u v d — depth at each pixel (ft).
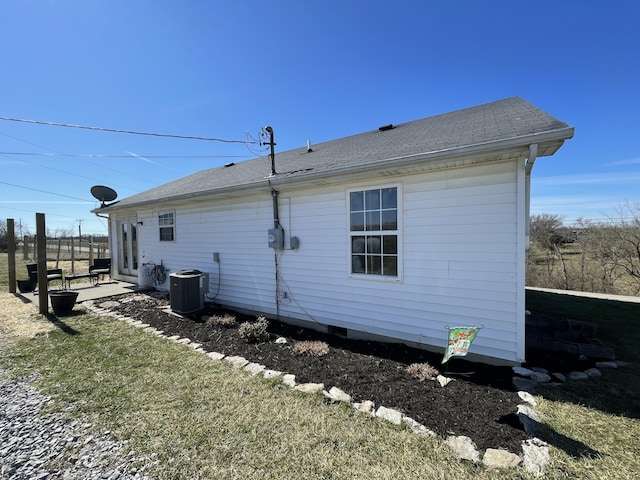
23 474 6.44
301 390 9.95
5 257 62.75
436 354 13.04
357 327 15.53
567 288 31.89
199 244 23.57
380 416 8.46
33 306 22.30
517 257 11.28
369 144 18.80
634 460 6.60
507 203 11.38
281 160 24.66
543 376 10.61
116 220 33.86
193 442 7.48
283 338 15.37
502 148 10.11
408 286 13.84
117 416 8.59
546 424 7.87
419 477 6.31
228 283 21.63
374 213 14.70
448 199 12.61
